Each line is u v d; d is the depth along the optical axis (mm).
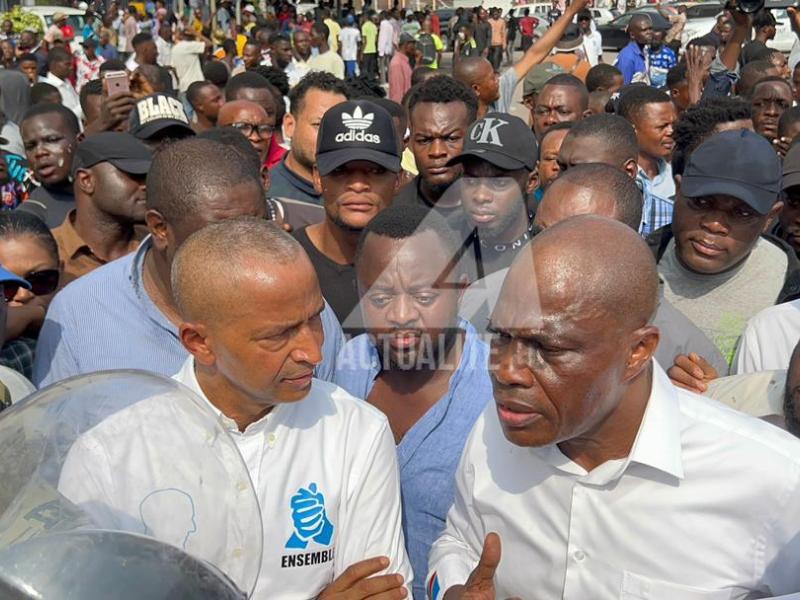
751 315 3195
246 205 2451
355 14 25500
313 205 4172
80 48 14000
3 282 2367
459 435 2215
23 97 8469
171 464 1146
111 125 5246
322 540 1975
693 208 3102
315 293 1801
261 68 8383
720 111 4574
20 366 2922
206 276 1747
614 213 2652
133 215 3662
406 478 2271
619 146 3863
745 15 7418
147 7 18344
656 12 18484
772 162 3049
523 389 1700
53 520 1066
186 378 1969
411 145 4145
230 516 1178
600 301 1647
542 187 4246
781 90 6238
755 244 3254
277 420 1931
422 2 30875
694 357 2582
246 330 1746
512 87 6691
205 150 2484
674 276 3318
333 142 3266
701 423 1880
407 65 13047
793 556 1836
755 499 1820
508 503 2010
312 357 1800
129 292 2611
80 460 1132
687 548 1853
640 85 5496
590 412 1721
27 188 5641
